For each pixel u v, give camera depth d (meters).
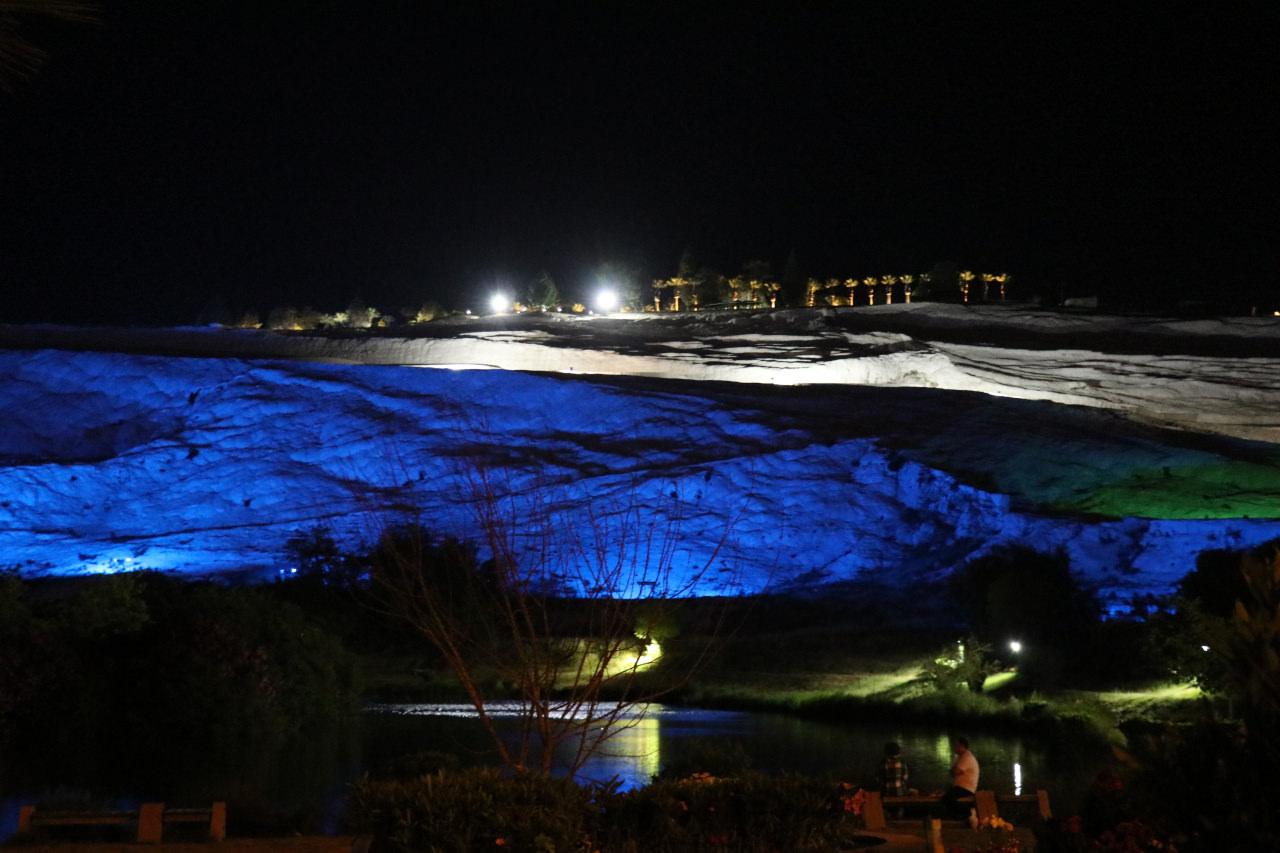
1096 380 96.06
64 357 95.81
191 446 82.69
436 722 31.33
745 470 71.19
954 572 56.28
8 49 3.54
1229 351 109.44
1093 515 61.38
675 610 43.97
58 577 59.69
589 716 12.27
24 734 24.62
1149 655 33.59
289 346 106.06
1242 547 53.78
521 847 8.63
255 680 27.28
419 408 84.94
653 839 10.22
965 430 76.94
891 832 14.65
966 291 148.38
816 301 147.50
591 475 72.88
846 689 37.25
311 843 15.05
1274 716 5.29
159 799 19.59
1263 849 5.26
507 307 143.12
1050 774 24.62
